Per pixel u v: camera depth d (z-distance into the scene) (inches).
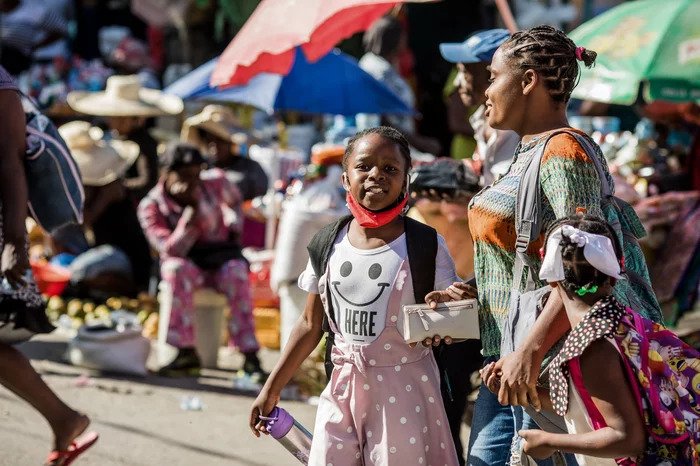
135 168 591.5
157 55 833.5
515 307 209.5
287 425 236.2
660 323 218.7
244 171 565.0
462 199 307.3
